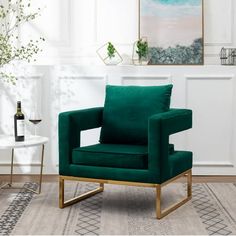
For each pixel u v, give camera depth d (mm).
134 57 6109
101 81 5840
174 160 4684
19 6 6137
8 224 4371
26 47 6172
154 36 6102
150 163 4418
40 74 5840
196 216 4574
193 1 6070
